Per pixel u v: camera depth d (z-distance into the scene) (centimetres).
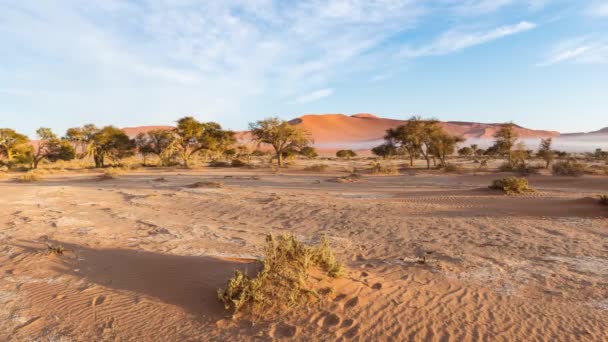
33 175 3412
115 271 703
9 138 5788
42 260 775
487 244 962
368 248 956
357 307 548
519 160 4612
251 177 3603
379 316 525
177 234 1096
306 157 10500
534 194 1919
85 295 608
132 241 988
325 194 2152
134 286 634
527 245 945
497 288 643
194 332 495
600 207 1400
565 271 735
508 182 2006
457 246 948
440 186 2655
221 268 682
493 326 501
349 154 10294
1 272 718
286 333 484
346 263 815
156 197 1952
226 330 496
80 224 1213
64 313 554
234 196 2006
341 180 3108
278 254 624
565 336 475
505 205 1570
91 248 871
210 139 6084
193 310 551
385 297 589
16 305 581
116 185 2769
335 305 550
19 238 986
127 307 566
